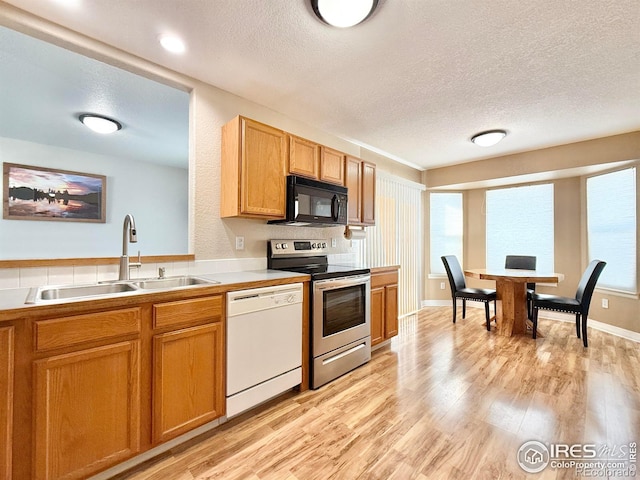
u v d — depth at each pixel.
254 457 1.58
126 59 1.97
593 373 2.55
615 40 1.84
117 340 1.40
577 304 3.26
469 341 3.43
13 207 3.78
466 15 1.64
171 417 1.56
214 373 1.74
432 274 5.31
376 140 3.71
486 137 3.42
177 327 1.59
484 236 5.12
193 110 2.31
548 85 2.40
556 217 4.41
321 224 2.89
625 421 1.86
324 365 2.40
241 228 2.58
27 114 3.11
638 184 3.45
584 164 3.68
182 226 5.54
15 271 1.56
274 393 2.05
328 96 2.60
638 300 3.41
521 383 2.38
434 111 2.90
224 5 1.57
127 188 4.84
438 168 5.07
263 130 2.35
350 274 2.66
